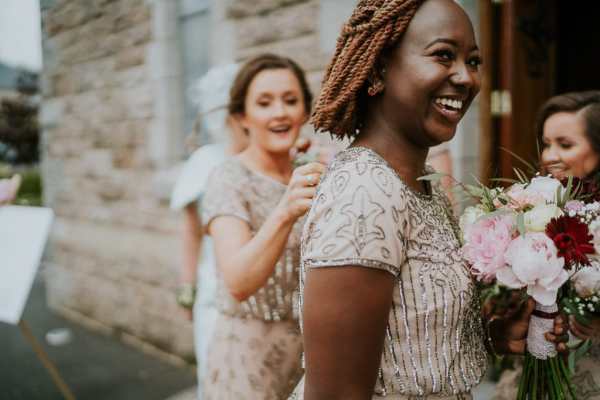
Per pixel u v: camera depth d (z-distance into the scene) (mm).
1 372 3949
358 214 841
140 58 4156
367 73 950
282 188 1681
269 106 1735
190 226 2523
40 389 3648
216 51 3572
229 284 1461
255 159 1740
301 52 3098
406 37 922
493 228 1077
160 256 4105
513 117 3170
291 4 3100
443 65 909
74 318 5105
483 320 1306
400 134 980
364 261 826
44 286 6277
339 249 831
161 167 4074
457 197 1394
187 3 3902
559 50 3979
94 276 4840
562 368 1231
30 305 5570
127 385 3633
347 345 843
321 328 847
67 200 5211
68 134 5090
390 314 921
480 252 1044
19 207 2658
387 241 845
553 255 1029
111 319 4668
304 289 883
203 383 1753
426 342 931
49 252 5402
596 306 1229
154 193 4172
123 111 4395
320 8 2963
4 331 4852
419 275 918
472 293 1029
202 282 2193
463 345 1009
